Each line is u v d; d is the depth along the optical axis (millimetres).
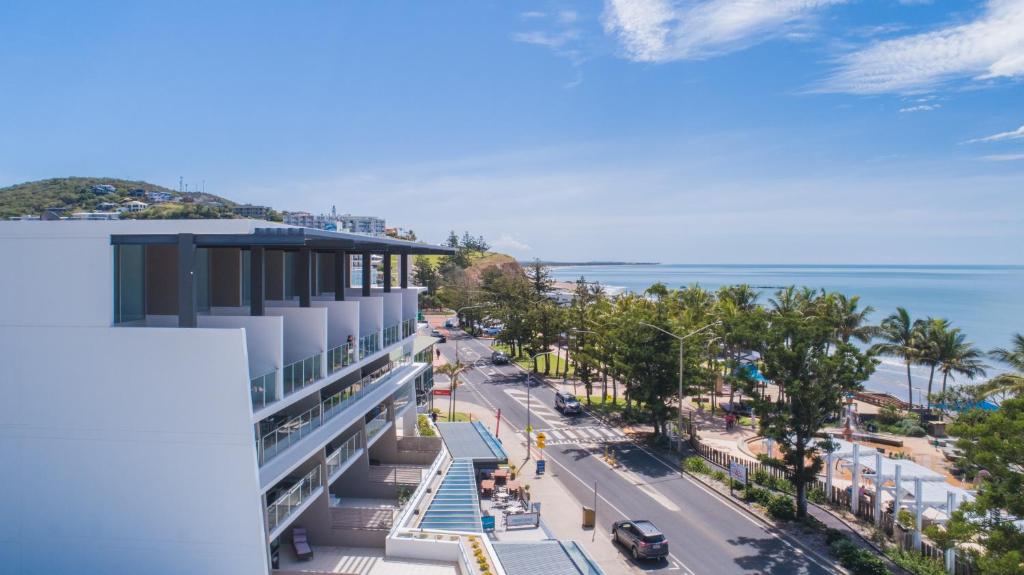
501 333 88188
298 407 28453
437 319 134750
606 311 67875
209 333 19953
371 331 34281
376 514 29609
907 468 31094
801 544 28484
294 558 25703
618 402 60281
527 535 29188
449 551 25438
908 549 27172
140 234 20406
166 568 20359
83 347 20344
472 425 44656
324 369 26375
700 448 43562
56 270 20391
